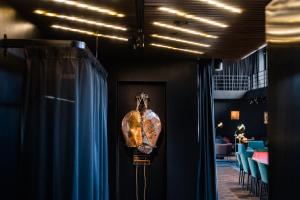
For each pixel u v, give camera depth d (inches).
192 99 225.6
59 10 126.7
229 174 449.7
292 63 44.0
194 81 226.7
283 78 46.6
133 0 113.2
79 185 102.0
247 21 139.5
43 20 140.6
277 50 48.7
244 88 704.4
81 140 103.2
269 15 52.0
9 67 112.9
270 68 51.7
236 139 650.8
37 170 95.9
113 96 221.5
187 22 141.2
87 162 103.8
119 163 223.3
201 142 228.2
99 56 219.9
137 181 223.0
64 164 96.2
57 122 97.2
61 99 98.1
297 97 42.5
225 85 702.5
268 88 52.4
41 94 97.7
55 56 99.0
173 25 145.9
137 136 218.5
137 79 223.5
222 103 721.6
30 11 128.2
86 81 104.3
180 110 224.1
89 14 131.2
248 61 706.2
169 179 218.4
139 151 221.6
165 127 226.4
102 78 153.5
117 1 115.0
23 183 96.3
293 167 43.7
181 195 218.1
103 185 154.5
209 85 233.8
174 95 224.8
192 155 221.3
